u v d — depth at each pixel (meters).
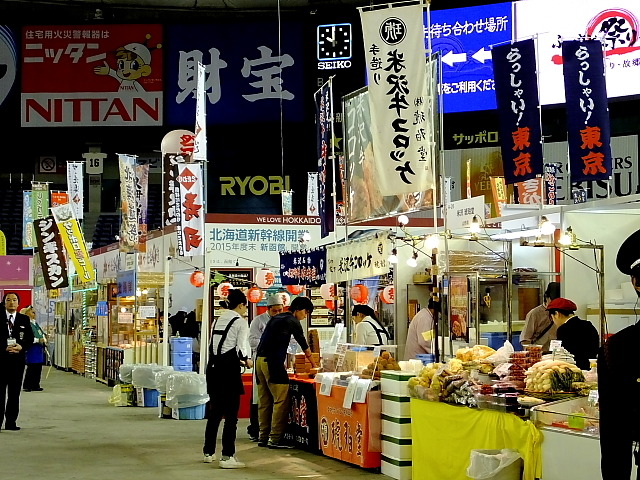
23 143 27.09
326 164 9.25
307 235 11.90
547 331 8.02
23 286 23.33
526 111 7.36
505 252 9.31
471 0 22.70
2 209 30.86
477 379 5.91
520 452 5.21
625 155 19.38
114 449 8.43
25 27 24.92
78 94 24.92
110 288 16.50
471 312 8.85
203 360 11.27
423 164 6.91
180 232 11.50
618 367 3.02
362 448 7.02
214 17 25.92
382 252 7.74
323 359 8.35
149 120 24.88
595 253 7.84
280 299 8.66
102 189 30.58
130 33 25.00
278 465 7.43
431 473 6.23
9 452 8.26
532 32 20.78
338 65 24.47
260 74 24.80
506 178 7.50
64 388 15.43
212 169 26.73
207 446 7.61
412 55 6.95
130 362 14.45
